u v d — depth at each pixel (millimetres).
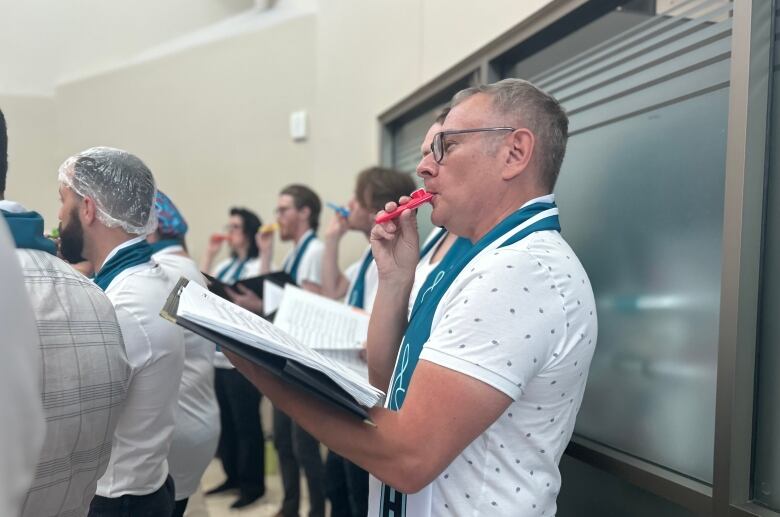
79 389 788
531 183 964
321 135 3607
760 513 1003
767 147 1038
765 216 1041
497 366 778
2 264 511
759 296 1046
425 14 2420
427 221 2502
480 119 951
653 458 1279
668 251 1249
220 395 2867
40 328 745
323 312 1642
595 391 1479
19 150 3912
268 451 3287
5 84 3904
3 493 497
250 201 3883
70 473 793
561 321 837
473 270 864
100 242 1287
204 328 719
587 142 1544
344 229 2529
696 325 1171
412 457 771
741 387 1036
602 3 1474
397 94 2715
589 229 1531
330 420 819
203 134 3977
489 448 855
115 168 1260
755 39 1019
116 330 909
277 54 3805
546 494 882
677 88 1229
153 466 1233
